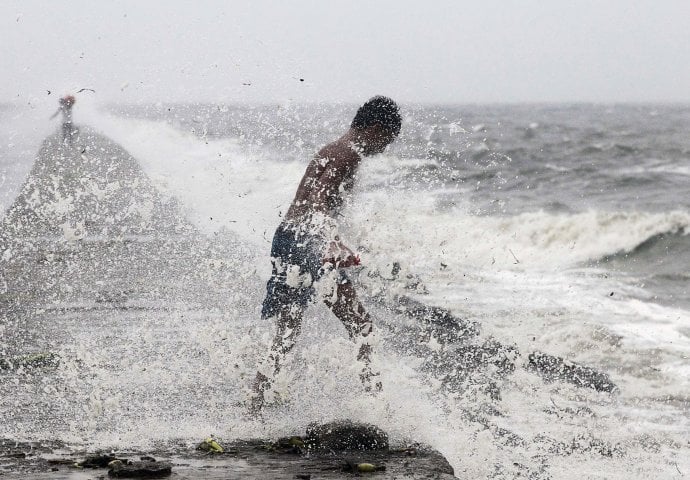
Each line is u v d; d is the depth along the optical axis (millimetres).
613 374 22406
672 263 53219
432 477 11148
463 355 18844
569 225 63094
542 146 175500
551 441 15250
